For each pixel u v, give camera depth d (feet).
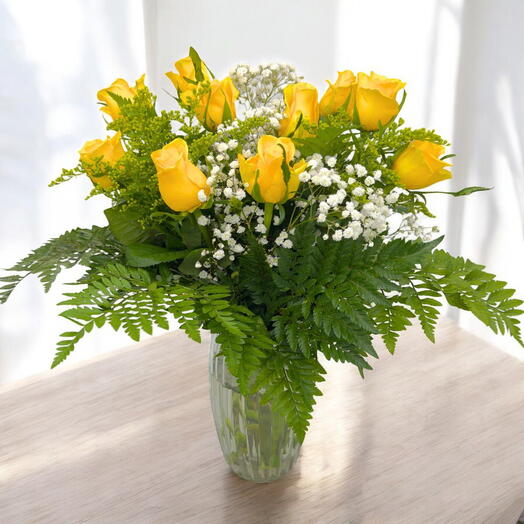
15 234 6.70
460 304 3.76
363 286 3.60
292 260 3.70
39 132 6.43
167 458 4.35
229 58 6.95
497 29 7.25
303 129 3.73
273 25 6.97
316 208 3.78
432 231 3.89
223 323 3.48
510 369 4.94
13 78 6.17
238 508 4.11
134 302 3.50
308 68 7.32
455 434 4.49
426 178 3.65
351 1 7.16
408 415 4.61
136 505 4.11
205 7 6.64
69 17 6.14
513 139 7.51
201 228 3.69
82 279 3.82
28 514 4.05
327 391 4.77
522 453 4.38
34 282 6.86
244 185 3.54
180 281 3.85
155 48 6.63
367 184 3.57
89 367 4.92
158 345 5.11
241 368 3.52
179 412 4.62
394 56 7.55
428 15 7.43
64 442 4.42
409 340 5.17
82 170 3.68
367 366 3.72
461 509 4.09
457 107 7.78
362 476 4.27
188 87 3.85
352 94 3.83
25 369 7.16
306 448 4.42
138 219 3.70
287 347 3.78
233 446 4.14
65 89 6.36
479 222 8.07
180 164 3.44
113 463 4.32
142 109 3.65
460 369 4.94
